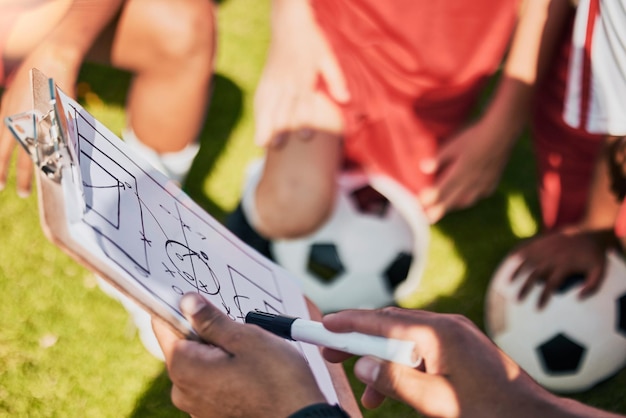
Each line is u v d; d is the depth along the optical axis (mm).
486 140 2125
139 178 946
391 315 928
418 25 1912
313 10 2051
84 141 863
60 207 694
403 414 2029
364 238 2076
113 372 2051
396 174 2176
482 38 1961
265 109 2082
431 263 2338
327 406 850
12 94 1758
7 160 1769
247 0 2947
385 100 2045
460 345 906
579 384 2031
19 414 1970
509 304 2025
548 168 2127
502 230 2426
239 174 2486
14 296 2150
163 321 819
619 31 1636
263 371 862
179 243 949
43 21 1820
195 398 894
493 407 888
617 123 1780
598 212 2010
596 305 1973
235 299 997
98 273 742
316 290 2096
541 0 1902
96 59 2059
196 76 2051
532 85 2027
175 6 1949
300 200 2039
